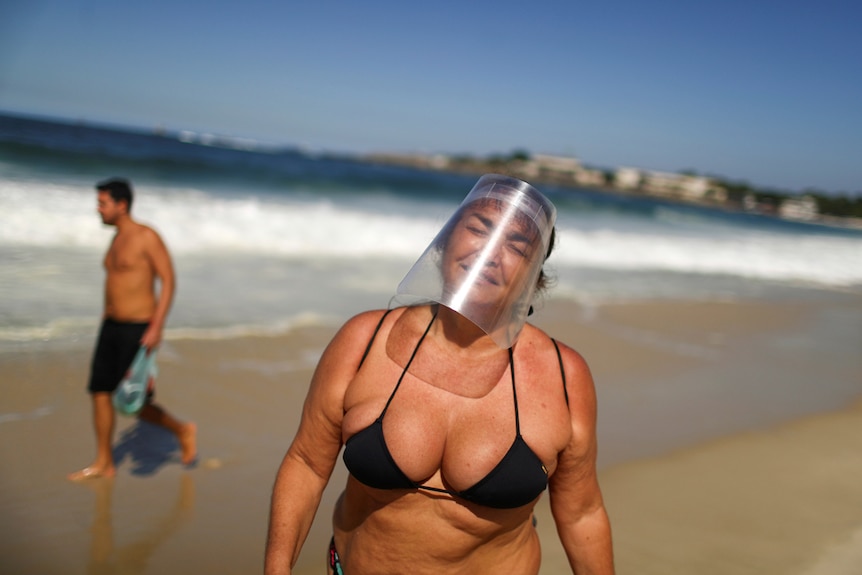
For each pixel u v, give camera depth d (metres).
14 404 5.27
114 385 4.57
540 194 1.93
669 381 7.69
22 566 3.50
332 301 9.15
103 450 4.54
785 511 4.80
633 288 13.72
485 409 1.79
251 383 6.17
